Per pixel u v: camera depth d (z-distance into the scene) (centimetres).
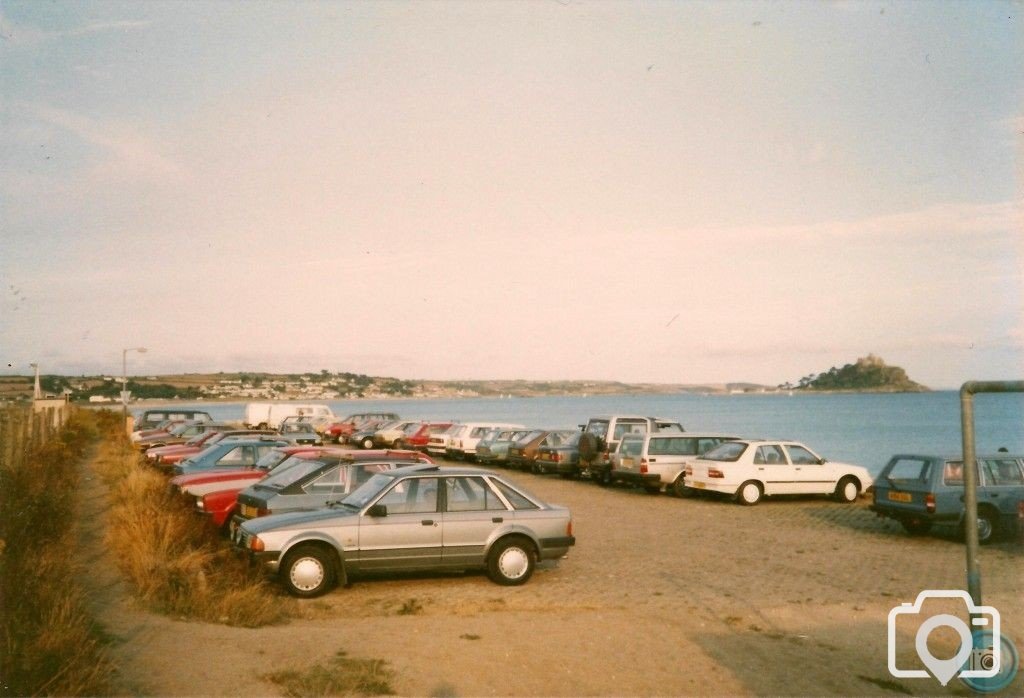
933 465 1570
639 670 764
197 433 3350
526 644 832
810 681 747
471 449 3475
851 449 5944
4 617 745
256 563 1065
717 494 2234
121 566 1099
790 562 1323
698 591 1109
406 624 914
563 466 2792
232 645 800
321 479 1311
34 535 1174
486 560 1141
